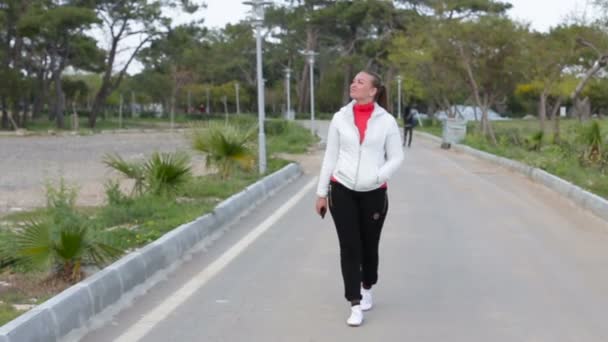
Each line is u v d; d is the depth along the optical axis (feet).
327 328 22.34
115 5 196.03
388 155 22.36
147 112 317.63
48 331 19.81
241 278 28.37
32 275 25.50
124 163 43.98
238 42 276.41
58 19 175.01
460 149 107.55
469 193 55.01
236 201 43.24
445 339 21.34
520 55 106.22
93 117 208.95
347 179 22.00
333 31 247.09
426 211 45.60
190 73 250.57
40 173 68.95
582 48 98.07
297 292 26.32
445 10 131.64
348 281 22.49
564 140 85.81
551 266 30.42
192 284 27.45
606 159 65.16
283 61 279.90
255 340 21.26
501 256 32.35
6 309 21.71
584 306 24.66
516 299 25.52
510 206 48.06
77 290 22.12
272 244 34.91
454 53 112.88
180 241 31.55
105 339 21.25
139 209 38.11
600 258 32.04
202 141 56.49
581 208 47.34
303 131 129.29
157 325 22.57
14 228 28.19
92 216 38.14
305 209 46.16
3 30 183.62
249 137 58.34
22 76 191.72
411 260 31.50
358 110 22.44
